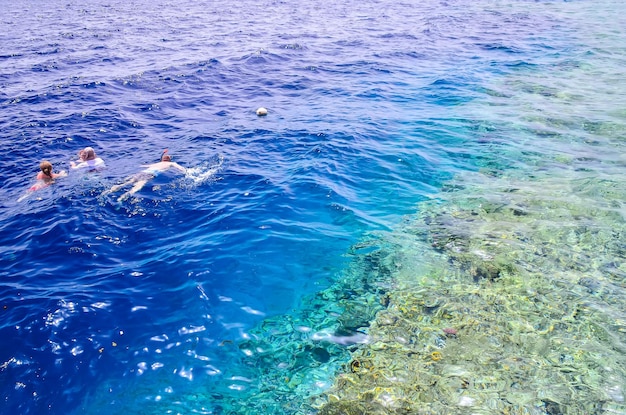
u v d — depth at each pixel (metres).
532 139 13.05
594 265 7.92
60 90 17.83
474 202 10.04
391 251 8.48
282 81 19.06
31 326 6.55
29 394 5.66
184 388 5.85
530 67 19.84
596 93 16.50
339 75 19.70
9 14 39.66
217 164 11.64
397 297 7.36
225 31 29.48
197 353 6.34
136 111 15.89
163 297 7.24
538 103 15.71
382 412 5.47
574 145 12.61
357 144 12.80
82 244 8.43
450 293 7.39
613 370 5.93
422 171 11.44
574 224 9.06
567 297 7.20
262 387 5.88
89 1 49.03
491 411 5.40
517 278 7.66
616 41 23.78
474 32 27.03
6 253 8.21
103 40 27.48
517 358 6.14
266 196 10.13
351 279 7.77
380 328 6.76
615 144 12.58
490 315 6.90
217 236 8.73
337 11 36.41
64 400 5.62
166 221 9.23
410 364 6.12
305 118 14.88
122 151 12.71
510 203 9.93
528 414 5.34
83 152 11.62
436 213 9.69
